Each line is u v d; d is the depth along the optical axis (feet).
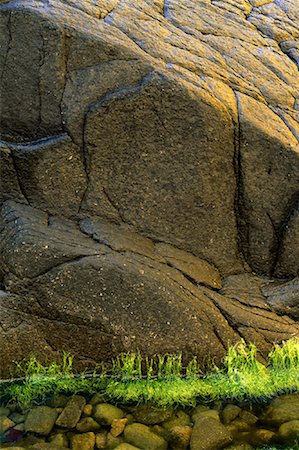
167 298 9.81
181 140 10.05
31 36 9.80
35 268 9.62
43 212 10.27
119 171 10.16
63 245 9.75
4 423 8.55
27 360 9.68
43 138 10.12
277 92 11.20
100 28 10.11
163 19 11.35
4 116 10.16
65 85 9.91
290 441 8.25
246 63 11.43
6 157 10.05
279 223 10.68
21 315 9.64
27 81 9.96
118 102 9.79
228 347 10.09
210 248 10.67
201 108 9.93
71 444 8.14
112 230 10.23
